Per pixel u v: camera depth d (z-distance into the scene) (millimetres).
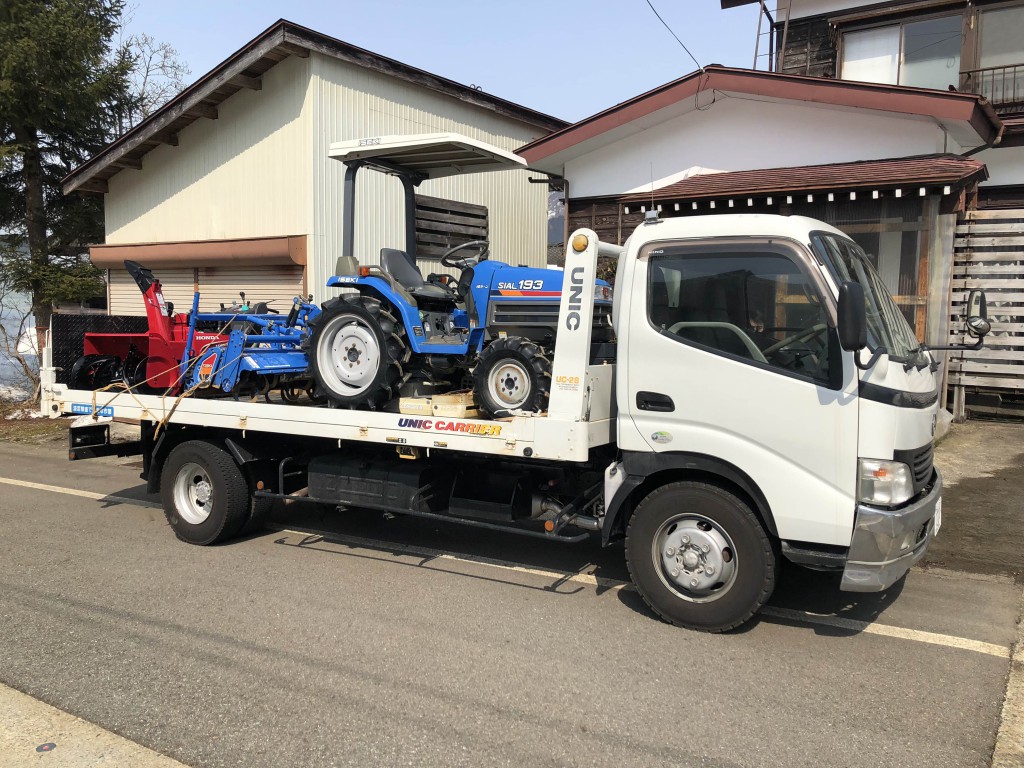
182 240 13289
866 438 3910
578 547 6145
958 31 12812
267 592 5043
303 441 6281
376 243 12180
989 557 5660
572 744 3221
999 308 9922
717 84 10992
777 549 4309
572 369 4629
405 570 5523
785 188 9586
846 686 3730
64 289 13914
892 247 9734
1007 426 10016
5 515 7098
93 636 4320
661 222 4527
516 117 14773
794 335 4102
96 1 14867
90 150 15492
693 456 4375
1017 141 11000
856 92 10062
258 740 3258
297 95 11484
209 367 6422
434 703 3564
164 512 6969
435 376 6316
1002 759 3100
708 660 4020
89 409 6879
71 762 3105
